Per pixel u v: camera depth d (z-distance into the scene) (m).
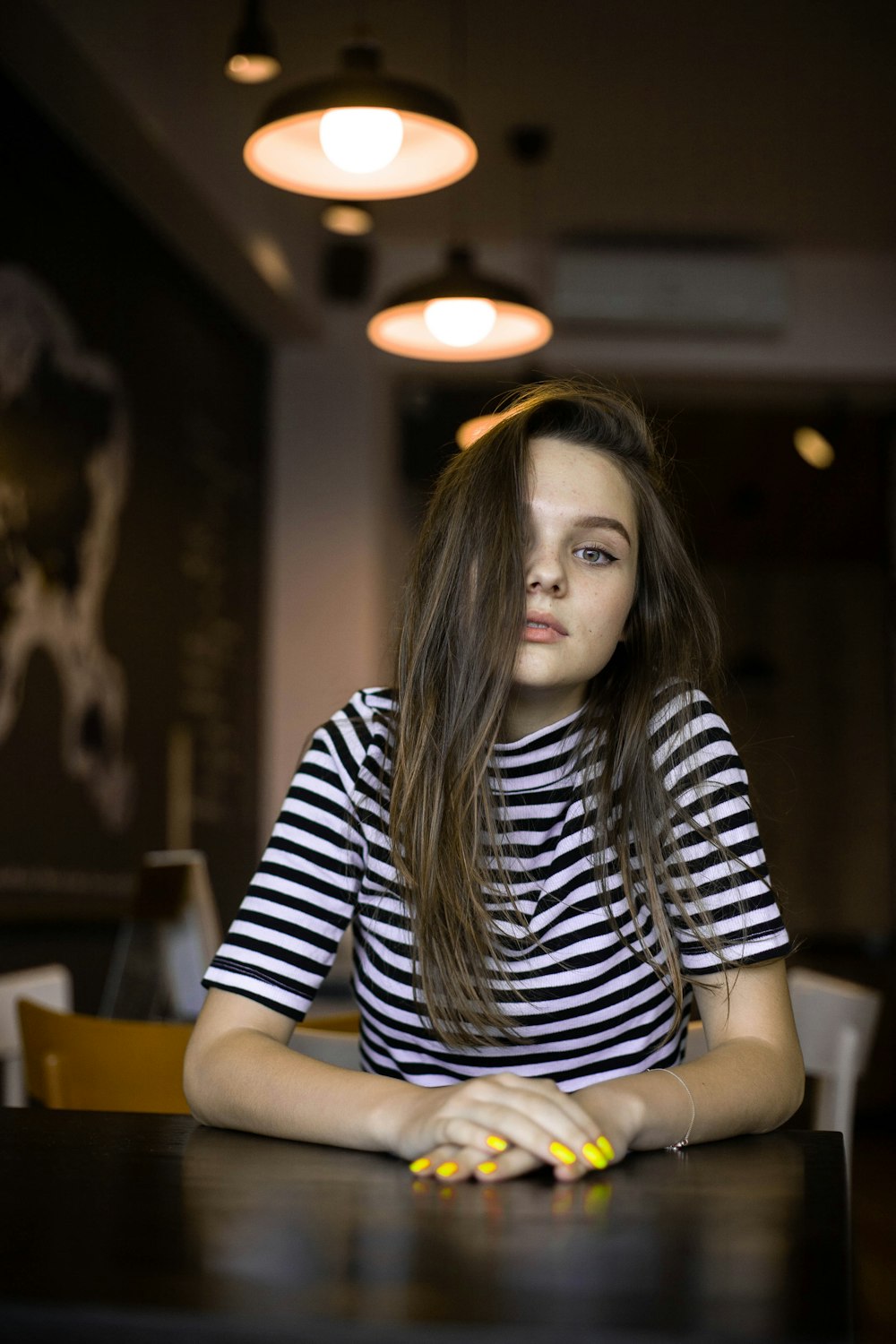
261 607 5.31
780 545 8.02
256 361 5.32
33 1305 0.49
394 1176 0.76
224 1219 0.64
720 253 5.43
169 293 4.39
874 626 8.20
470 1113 0.78
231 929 1.09
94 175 3.80
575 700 1.14
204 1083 0.96
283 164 2.88
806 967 5.92
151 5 3.61
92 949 3.67
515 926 1.07
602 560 1.06
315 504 5.47
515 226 5.31
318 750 1.15
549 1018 1.08
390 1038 1.12
